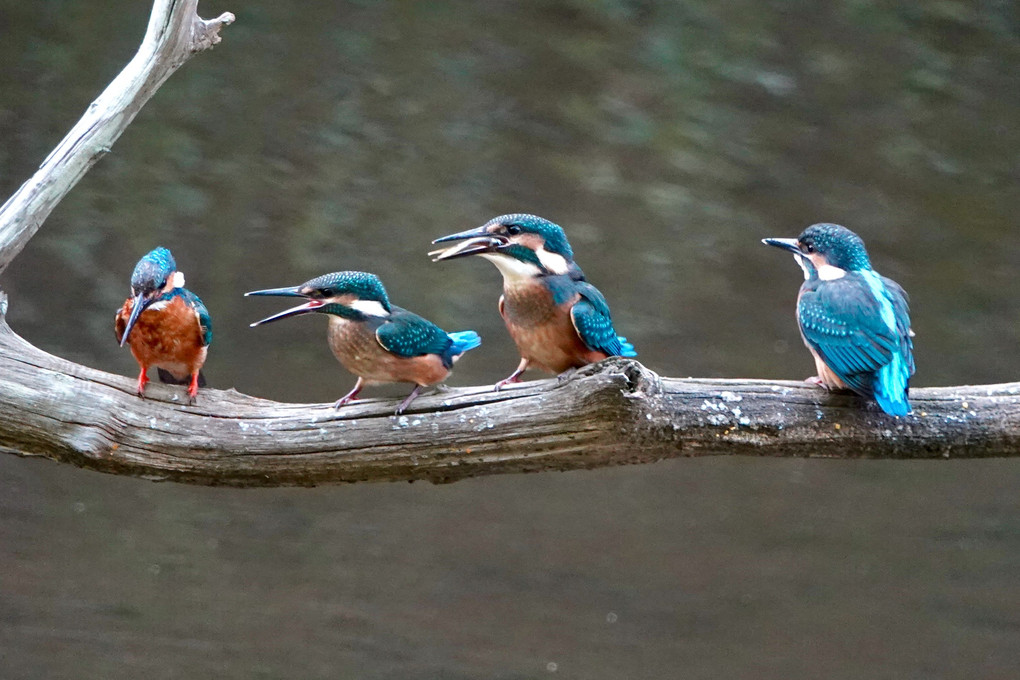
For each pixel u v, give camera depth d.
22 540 11.75
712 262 17.75
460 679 10.30
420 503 13.50
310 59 21.19
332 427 6.44
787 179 19.66
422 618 11.29
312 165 18.77
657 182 19.36
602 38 22.55
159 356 7.14
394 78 21.02
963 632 11.41
